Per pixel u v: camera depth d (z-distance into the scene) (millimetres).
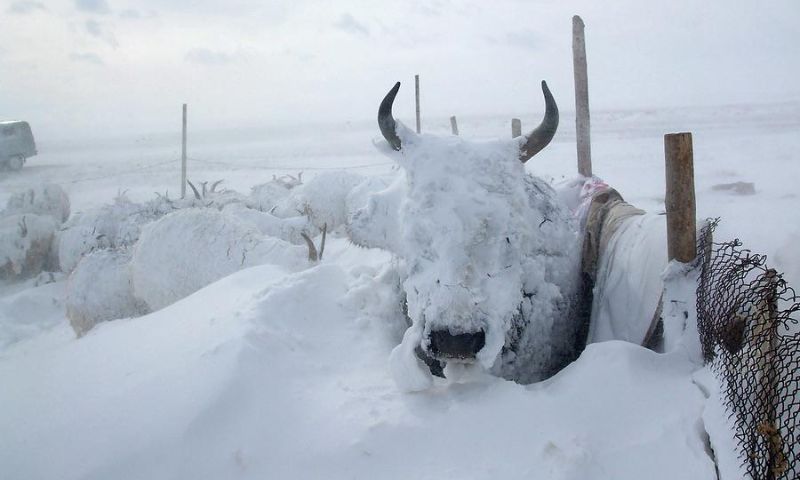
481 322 3260
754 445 2447
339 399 3230
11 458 3061
